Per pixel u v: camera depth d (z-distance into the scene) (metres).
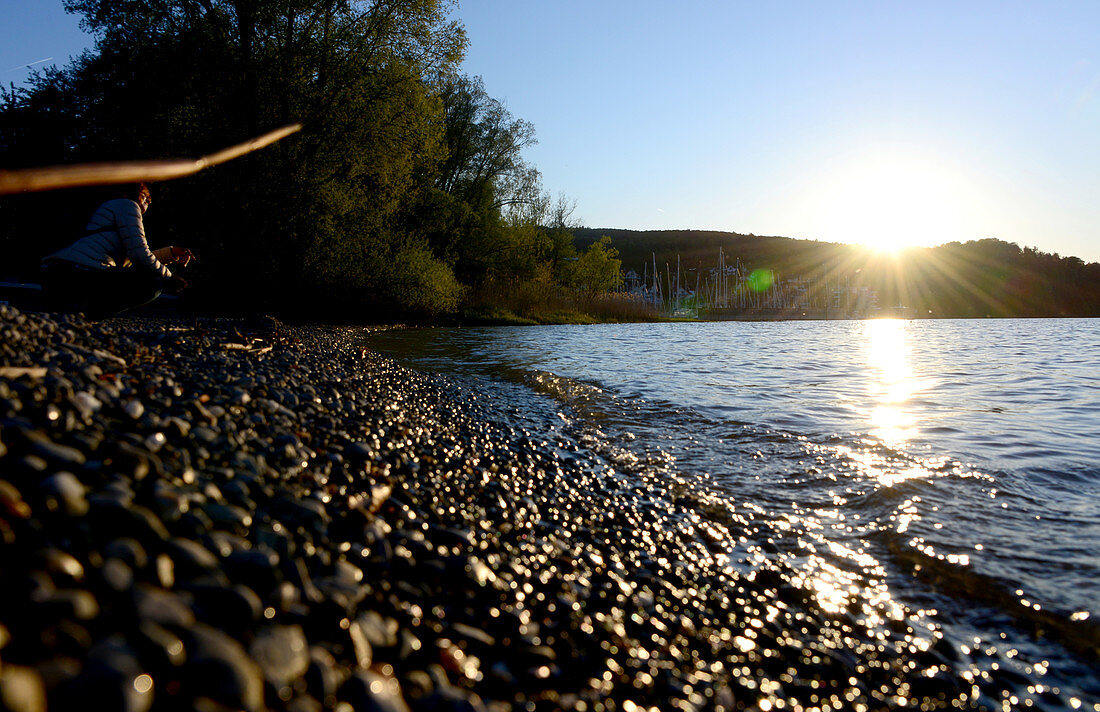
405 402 7.35
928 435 6.91
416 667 2.05
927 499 4.63
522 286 43.19
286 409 4.84
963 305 125.06
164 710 1.37
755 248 167.00
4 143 19.84
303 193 20.03
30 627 1.41
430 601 2.50
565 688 2.15
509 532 3.51
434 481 4.12
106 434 2.86
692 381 11.57
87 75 19.83
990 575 3.41
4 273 19.52
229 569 2.02
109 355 4.78
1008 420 7.93
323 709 1.64
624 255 155.25
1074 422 7.82
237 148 2.64
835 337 33.78
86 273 6.56
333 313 24.31
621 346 21.30
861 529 4.06
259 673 1.59
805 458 5.84
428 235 36.69
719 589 3.18
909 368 15.27
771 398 9.58
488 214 41.12
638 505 4.42
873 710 2.30
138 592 1.65
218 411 3.96
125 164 1.97
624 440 6.51
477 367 12.80
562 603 2.70
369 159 21.58
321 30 20.17
